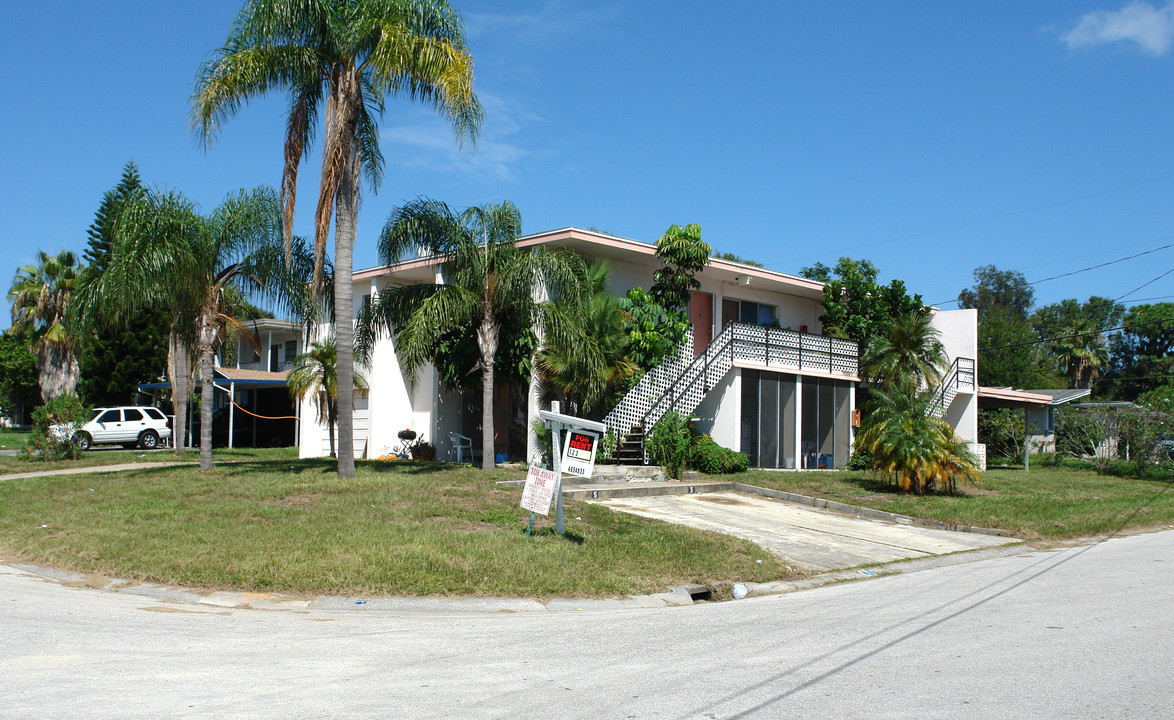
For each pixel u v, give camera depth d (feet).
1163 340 201.67
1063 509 54.65
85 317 56.90
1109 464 91.61
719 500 54.24
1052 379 168.86
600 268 65.26
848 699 16.38
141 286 49.80
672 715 15.38
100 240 121.80
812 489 58.70
